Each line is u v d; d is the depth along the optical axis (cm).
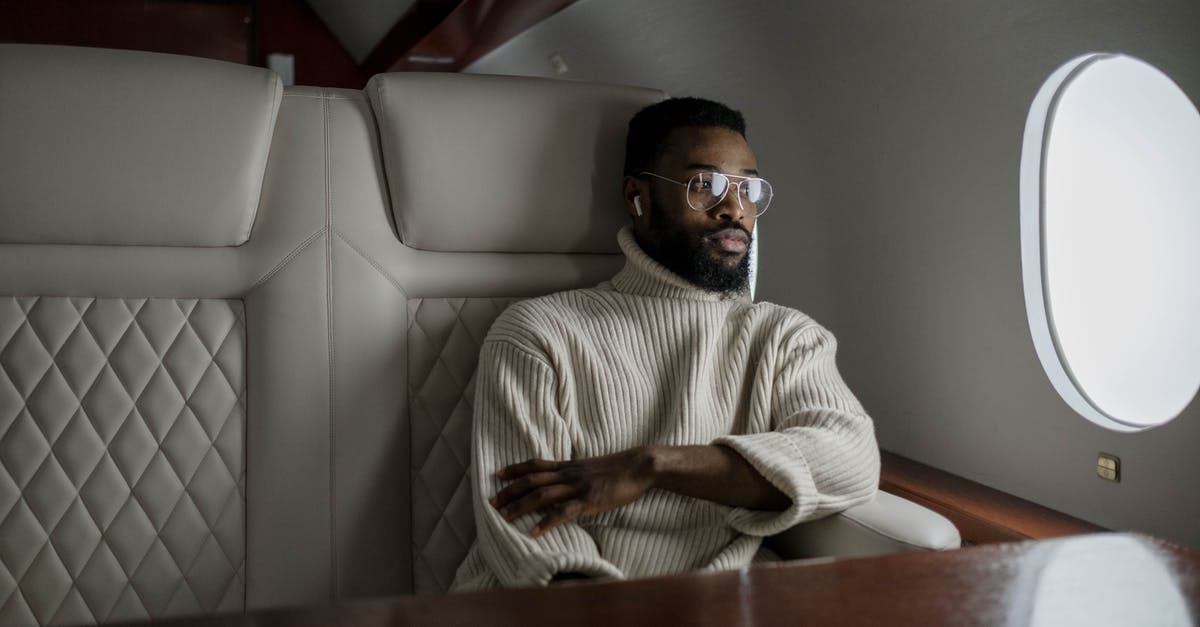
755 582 60
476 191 156
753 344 156
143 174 142
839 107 265
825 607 56
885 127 249
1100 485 193
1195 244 177
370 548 146
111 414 141
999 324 221
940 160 232
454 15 441
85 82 141
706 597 57
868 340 273
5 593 135
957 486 230
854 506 133
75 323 142
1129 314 191
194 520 142
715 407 152
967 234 227
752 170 158
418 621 53
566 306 153
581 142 164
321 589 143
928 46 226
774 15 280
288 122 153
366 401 148
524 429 139
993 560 65
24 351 140
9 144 138
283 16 788
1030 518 201
